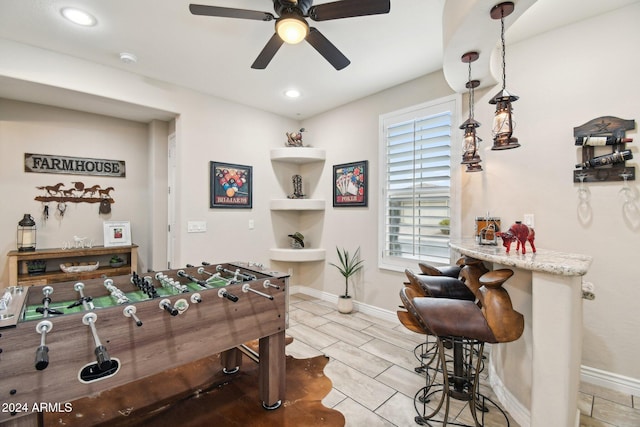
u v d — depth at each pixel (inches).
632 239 79.6
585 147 85.6
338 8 66.8
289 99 149.0
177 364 60.6
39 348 43.6
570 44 88.1
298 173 181.9
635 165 78.8
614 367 82.4
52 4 78.9
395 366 96.5
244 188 157.2
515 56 97.8
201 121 140.6
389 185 134.7
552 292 57.8
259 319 73.6
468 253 72.2
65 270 129.1
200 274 90.7
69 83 106.3
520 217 97.3
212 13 70.4
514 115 98.0
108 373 52.7
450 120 114.5
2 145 124.3
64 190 137.9
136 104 122.1
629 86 79.8
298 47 100.7
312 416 73.4
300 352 105.9
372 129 142.5
